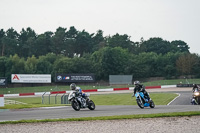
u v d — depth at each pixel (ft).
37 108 132.57
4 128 68.85
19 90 423.64
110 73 572.92
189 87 399.44
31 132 64.03
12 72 552.82
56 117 85.46
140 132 61.05
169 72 582.76
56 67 567.18
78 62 567.59
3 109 131.23
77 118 79.36
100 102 250.16
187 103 208.23
